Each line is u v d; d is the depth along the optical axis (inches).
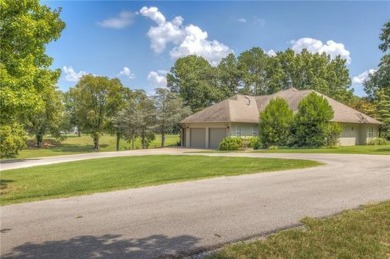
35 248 194.1
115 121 1600.6
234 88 2332.7
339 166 561.9
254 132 1300.4
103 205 305.9
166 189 380.8
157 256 178.7
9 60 436.8
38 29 479.8
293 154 825.5
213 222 240.5
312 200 305.3
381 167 545.0
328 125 1064.2
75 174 583.2
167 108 1534.2
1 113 436.5
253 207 282.8
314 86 2332.7
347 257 168.1
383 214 242.7
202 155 855.1
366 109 1578.5
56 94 1334.9
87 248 192.5
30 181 533.6
